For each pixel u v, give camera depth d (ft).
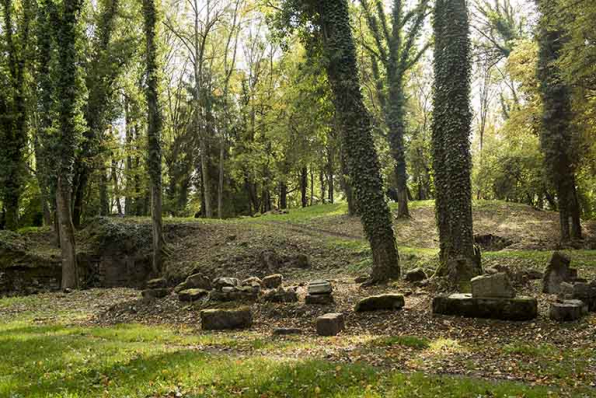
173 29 133.49
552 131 84.17
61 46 80.48
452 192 49.85
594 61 59.52
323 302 45.55
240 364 25.25
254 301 49.11
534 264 58.39
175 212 159.63
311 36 62.03
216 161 155.22
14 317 54.29
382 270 55.16
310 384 21.36
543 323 33.94
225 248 87.81
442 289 47.47
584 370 23.08
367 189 56.65
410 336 33.45
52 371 25.99
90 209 134.62
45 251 87.86
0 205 106.83
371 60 114.62
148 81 88.33
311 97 63.16
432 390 19.99
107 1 99.50
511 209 117.60
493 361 25.77
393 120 109.81
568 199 85.20
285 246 87.56
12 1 100.12
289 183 193.98
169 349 30.94
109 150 102.42
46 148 81.25
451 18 51.01
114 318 50.60
